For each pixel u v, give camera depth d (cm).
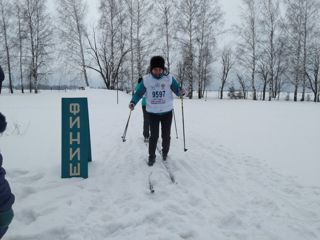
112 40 3055
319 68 3008
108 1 2975
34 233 251
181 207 306
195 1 2962
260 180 407
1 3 2889
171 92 447
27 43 2975
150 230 261
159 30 2997
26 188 335
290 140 703
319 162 503
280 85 3509
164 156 470
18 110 1366
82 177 387
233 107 1791
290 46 3008
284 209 317
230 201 333
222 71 3731
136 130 796
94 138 668
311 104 2186
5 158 465
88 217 284
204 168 453
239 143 663
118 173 412
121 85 3212
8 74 2997
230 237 259
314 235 267
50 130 766
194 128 882
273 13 3078
